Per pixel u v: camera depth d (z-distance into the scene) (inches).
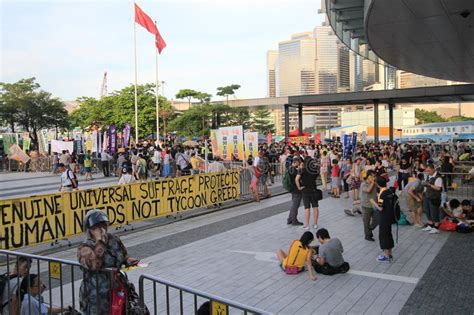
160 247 394.6
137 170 882.1
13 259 351.6
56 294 277.9
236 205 623.8
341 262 313.1
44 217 379.6
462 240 411.2
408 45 831.7
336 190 700.0
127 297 167.3
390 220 338.6
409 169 701.3
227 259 353.1
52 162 1309.1
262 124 3127.5
